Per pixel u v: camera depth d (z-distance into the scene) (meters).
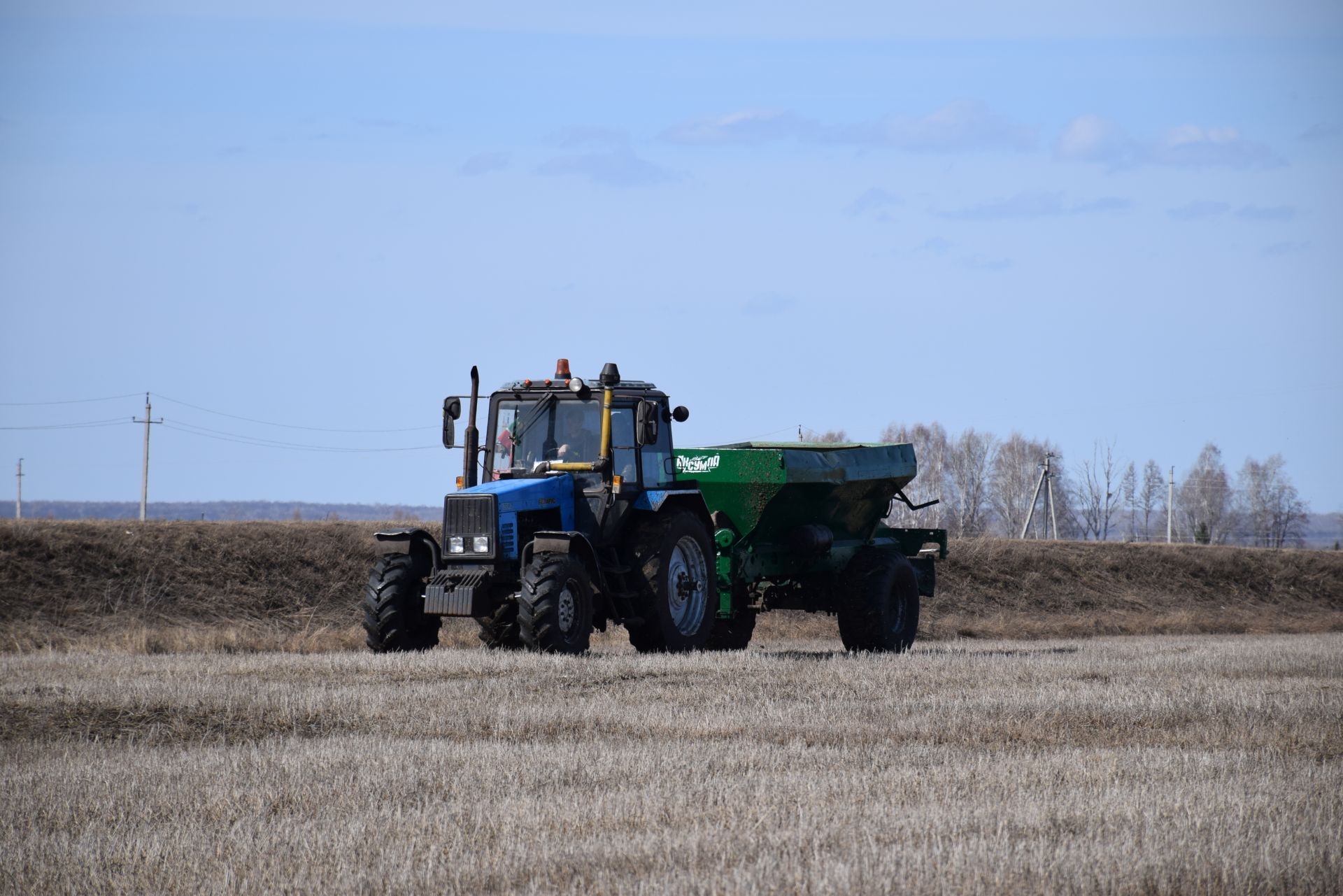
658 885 22.03
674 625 60.44
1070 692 45.75
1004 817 26.45
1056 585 134.38
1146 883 22.28
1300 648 73.19
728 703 42.53
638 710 40.62
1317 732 38.12
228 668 51.25
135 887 23.08
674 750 33.81
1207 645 80.38
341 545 101.56
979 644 84.56
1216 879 22.62
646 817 26.83
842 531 72.88
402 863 23.86
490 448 61.44
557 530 59.03
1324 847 24.28
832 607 71.19
